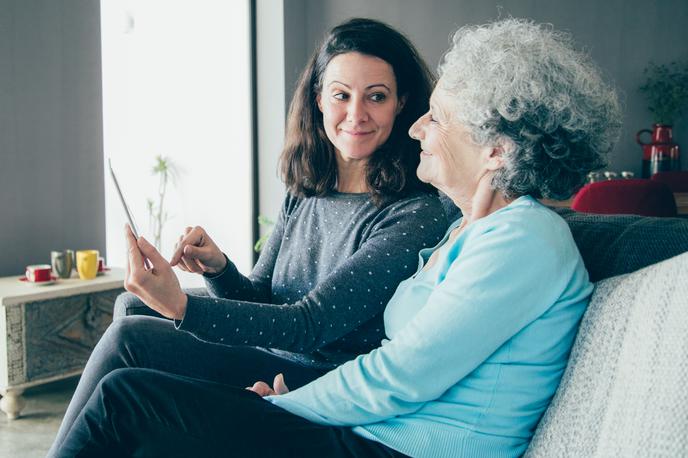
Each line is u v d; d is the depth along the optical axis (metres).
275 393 1.24
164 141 5.55
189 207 5.48
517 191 1.07
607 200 2.57
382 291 1.32
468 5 5.14
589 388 0.88
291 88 4.97
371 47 1.42
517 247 0.94
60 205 3.30
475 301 0.94
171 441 1.00
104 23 5.75
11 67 3.08
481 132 1.05
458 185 1.13
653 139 4.48
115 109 5.81
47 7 3.20
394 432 0.99
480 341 0.94
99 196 3.47
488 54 1.06
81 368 2.76
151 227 5.75
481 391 0.97
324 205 1.56
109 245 6.06
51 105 3.25
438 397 0.99
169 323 1.50
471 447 0.96
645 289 0.87
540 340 0.96
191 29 5.25
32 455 2.29
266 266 1.69
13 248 3.13
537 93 1.00
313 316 1.27
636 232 1.10
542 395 0.98
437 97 1.13
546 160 1.04
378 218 1.43
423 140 1.16
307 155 1.57
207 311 1.19
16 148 3.12
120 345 1.44
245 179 5.11
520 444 0.99
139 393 1.00
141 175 5.75
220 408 1.00
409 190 1.45
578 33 5.04
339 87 1.44
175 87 5.43
